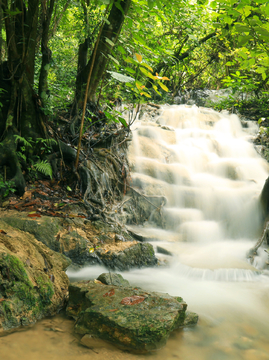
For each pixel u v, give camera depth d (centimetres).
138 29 586
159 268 466
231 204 638
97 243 456
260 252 536
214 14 466
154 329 246
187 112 1022
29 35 521
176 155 769
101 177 593
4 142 516
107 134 669
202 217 627
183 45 1409
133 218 598
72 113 696
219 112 1126
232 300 368
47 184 553
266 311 344
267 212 607
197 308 340
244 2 333
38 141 556
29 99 554
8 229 364
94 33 743
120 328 246
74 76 1007
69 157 587
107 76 941
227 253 519
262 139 879
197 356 245
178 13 865
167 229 602
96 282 351
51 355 228
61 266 361
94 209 536
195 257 491
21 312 272
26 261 309
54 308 301
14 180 497
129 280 412
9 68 540
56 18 748
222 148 846
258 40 371
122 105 970
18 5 531
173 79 1619
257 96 1196
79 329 261
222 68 1565
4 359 218
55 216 468
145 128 831
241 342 273
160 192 646
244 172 745
